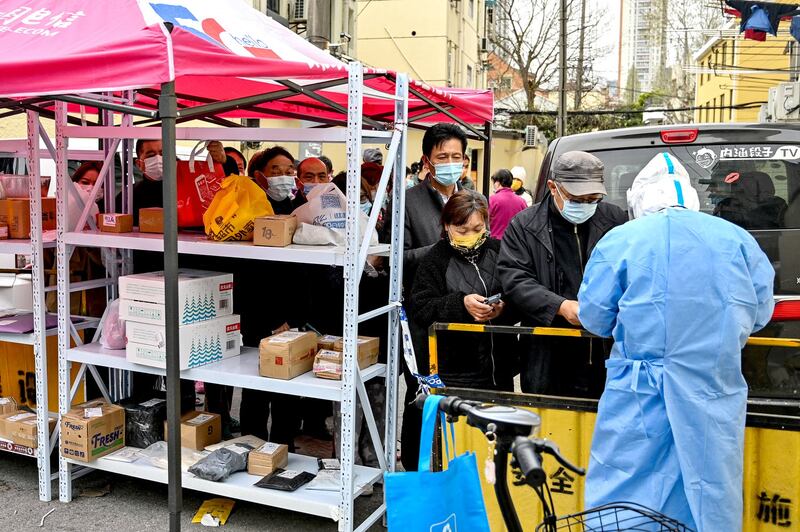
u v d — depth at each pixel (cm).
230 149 578
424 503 205
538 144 2627
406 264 406
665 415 240
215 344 404
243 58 302
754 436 275
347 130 343
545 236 340
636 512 228
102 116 532
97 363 409
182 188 426
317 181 489
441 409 201
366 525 373
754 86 2933
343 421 352
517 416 170
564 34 2541
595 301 256
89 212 436
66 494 418
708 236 242
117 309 425
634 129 447
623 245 252
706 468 233
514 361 376
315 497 367
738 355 239
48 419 425
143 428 427
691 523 238
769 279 250
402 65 2875
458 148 409
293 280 466
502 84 4881
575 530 298
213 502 416
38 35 316
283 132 354
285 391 367
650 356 242
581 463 297
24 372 486
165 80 276
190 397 461
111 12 315
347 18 2195
